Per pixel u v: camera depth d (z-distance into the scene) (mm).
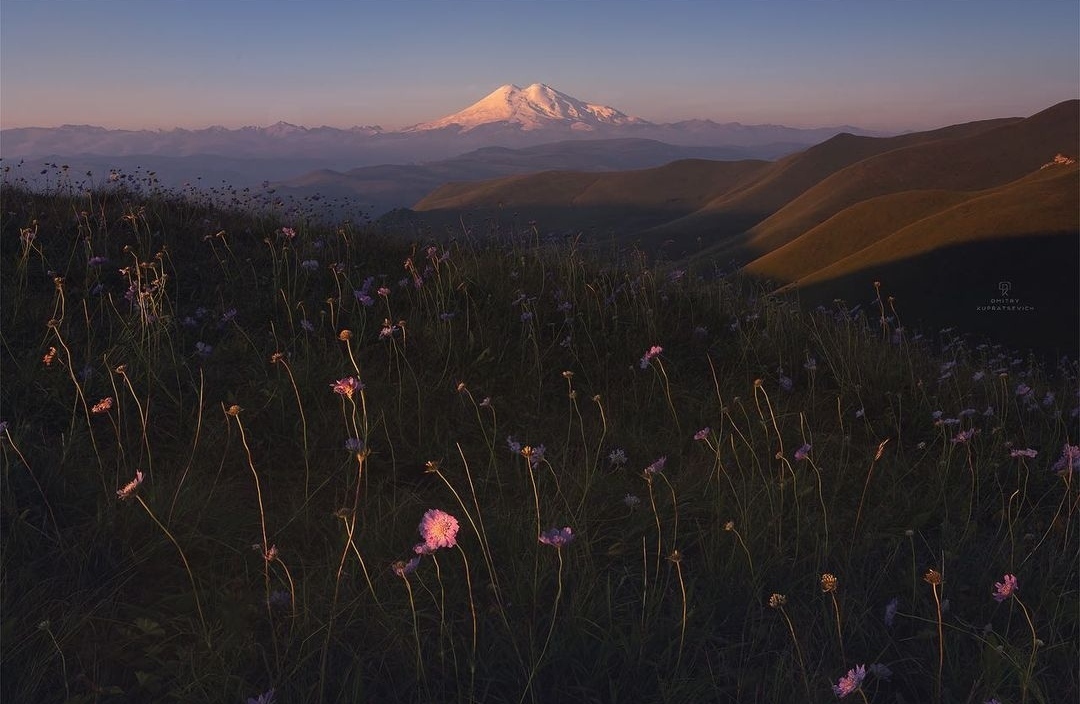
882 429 5492
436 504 4000
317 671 2695
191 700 2531
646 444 4977
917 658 2908
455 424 5113
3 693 2488
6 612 2787
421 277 7473
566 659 2775
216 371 5402
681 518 3916
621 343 6676
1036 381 7344
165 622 2971
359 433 4684
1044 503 4465
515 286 7570
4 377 4762
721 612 3160
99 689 2445
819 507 4176
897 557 3648
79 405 4684
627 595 3209
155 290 6148
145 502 3598
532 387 5770
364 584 3223
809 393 6133
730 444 4957
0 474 3492
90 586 3141
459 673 2750
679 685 2652
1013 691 2752
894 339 7473
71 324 5918
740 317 7566
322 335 6242
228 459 4434
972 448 5082
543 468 4488
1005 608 3260
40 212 8555
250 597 3117
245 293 7051
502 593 3184
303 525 3736
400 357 6070
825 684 2730
